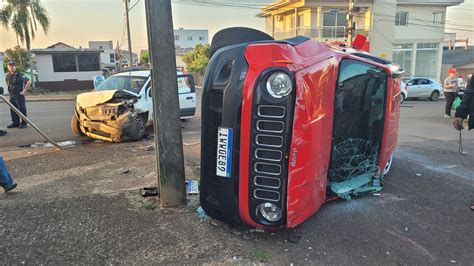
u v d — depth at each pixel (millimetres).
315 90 2910
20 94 9469
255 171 2893
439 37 32094
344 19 29391
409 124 10453
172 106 3590
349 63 3637
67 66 33062
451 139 7738
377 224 3445
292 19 32188
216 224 3359
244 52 2895
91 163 5605
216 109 3047
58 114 13898
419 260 2850
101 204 3844
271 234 3211
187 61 47750
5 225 3350
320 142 3049
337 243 3082
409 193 4270
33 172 5125
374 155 4336
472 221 3547
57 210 3688
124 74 8938
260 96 2775
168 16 3424
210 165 3182
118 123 7332
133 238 3131
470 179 4836
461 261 2846
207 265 2762
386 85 4168
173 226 3344
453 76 12234
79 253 2898
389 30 30125
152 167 5320
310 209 3137
